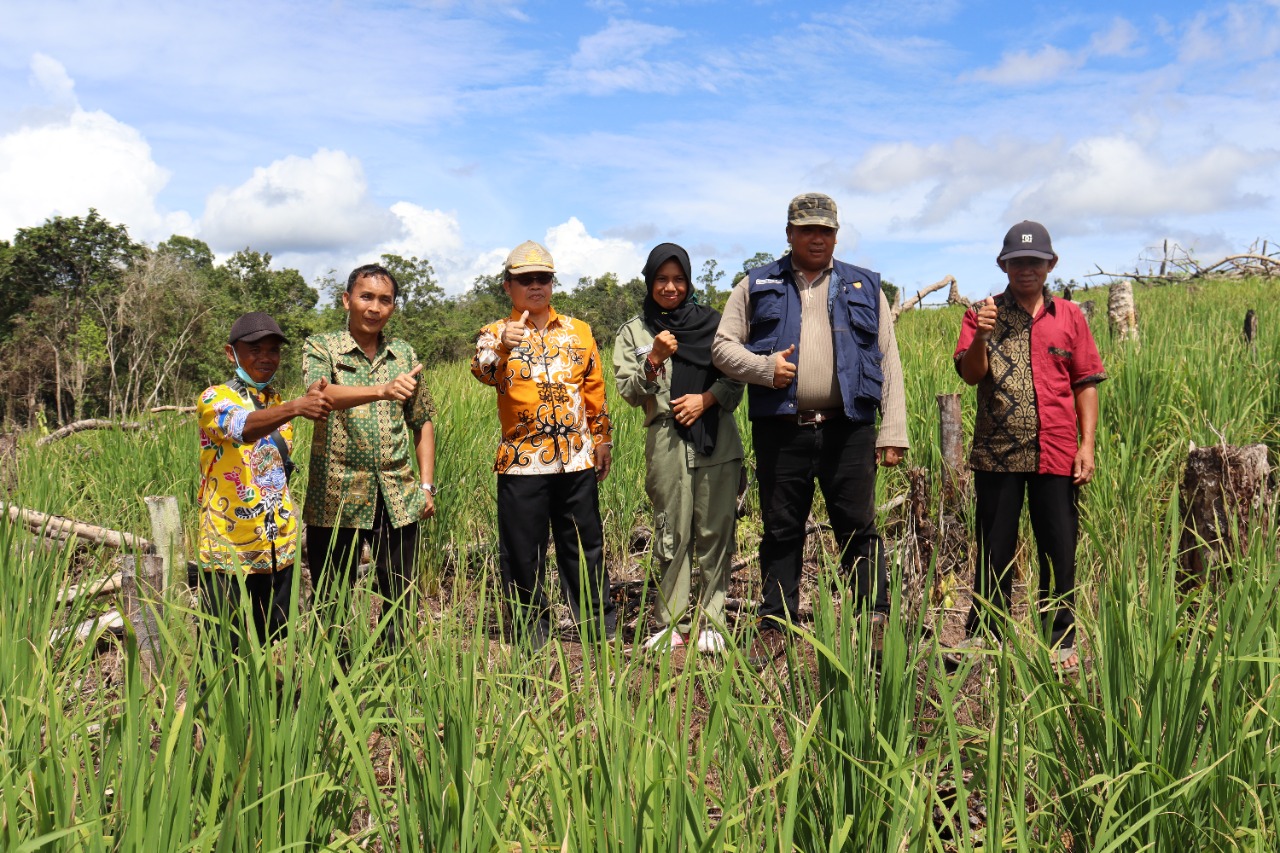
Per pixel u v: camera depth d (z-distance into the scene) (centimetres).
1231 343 861
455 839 197
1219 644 228
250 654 220
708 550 479
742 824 222
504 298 10650
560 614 481
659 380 475
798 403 456
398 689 247
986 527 449
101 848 186
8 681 261
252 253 8044
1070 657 376
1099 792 238
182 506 643
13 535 373
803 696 265
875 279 470
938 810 282
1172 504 283
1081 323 439
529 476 466
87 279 6231
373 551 454
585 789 214
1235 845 210
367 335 447
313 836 220
